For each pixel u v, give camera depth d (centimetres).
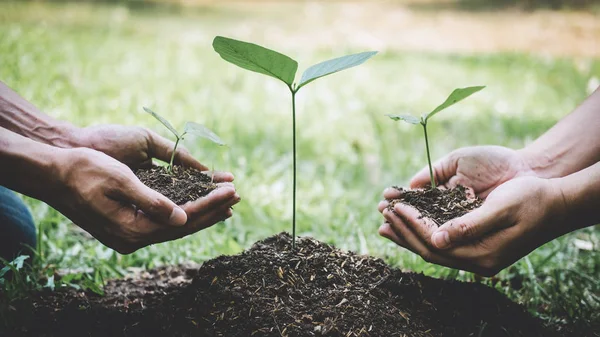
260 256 82
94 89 186
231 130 164
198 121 167
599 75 250
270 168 140
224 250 106
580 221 77
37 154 72
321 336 73
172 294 82
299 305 76
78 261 101
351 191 135
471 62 280
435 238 73
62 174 72
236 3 456
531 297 95
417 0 494
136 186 72
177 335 75
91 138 88
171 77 216
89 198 72
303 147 158
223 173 86
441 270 100
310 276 80
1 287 84
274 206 123
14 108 87
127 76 210
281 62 75
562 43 342
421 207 80
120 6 388
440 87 231
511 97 221
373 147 164
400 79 243
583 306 92
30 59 199
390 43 334
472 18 420
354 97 212
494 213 73
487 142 168
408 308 79
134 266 104
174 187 79
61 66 203
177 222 72
